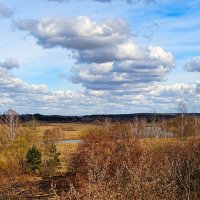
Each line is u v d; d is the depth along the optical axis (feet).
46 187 82.38
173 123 209.67
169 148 55.06
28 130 241.35
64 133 377.91
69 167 89.40
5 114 245.24
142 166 32.01
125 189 28.32
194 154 43.78
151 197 27.99
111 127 89.61
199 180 36.91
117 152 59.82
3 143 169.07
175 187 31.24
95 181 28.48
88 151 65.16
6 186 80.28
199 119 188.96
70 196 27.99
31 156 126.82
